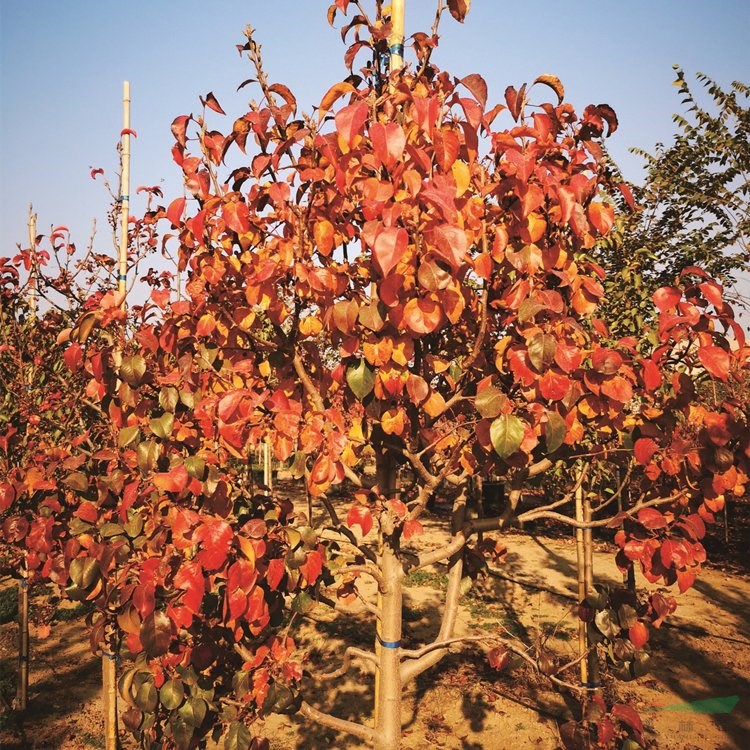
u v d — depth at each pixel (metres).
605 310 4.88
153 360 2.34
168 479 1.88
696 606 7.36
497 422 1.69
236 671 2.17
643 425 2.10
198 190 1.91
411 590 7.79
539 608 7.17
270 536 1.98
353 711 4.82
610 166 5.35
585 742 2.01
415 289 1.71
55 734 4.52
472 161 1.85
